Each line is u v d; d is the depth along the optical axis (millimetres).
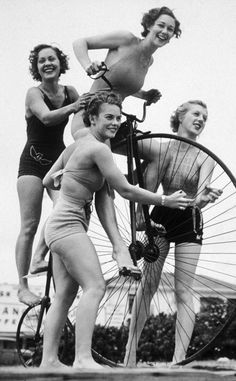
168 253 4883
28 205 5352
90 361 3746
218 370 3943
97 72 4527
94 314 3803
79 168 3932
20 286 5332
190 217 4793
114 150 4918
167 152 4988
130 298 5156
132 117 4719
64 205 3938
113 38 4789
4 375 3193
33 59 5375
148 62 4902
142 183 4664
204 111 5141
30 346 5020
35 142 5340
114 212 4062
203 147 4508
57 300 4000
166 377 3312
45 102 5293
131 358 4828
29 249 5371
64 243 3871
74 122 4844
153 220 4867
